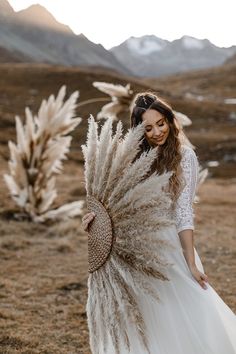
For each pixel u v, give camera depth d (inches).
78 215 445.1
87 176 115.0
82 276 263.7
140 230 103.5
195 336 108.4
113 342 110.1
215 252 326.3
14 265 284.5
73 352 168.9
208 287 111.9
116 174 108.7
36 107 2346.2
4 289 237.5
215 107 2753.4
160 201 102.7
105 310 111.3
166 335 109.7
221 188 807.1
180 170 111.6
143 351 109.3
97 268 112.4
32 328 189.0
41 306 215.2
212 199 612.4
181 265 111.0
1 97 2455.7
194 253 114.8
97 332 115.8
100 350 116.6
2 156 1112.8
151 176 104.3
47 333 184.4
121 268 107.3
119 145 110.0
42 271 273.9
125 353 109.7
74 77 2778.1
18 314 202.5
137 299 109.7
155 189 102.6
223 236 378.0
